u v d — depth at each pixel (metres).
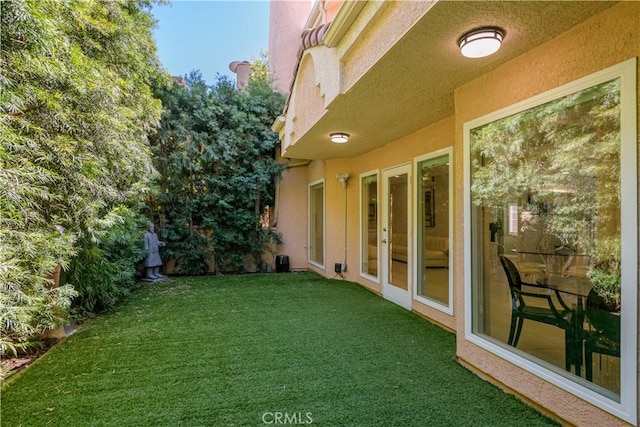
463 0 1.84
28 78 2.67
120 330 4.03
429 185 4.62
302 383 2.71
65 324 3.76
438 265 4.40
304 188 9.00
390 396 2.52
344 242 7.34
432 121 4.32
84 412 2.30
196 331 3.99
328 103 3.65
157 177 6.59
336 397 2.50
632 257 1.82
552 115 2.40
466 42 2.20
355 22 2.92
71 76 3.04
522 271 3.00
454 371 2.95
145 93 5.68
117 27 4.57
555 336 2.59
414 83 3.04
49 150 2.91
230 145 7.89
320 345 3.54
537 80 2.38
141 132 5.64
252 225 8.26
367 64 2.80
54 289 3.09
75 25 3.58
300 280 7.29
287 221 8.88
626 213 1.87
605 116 2.06
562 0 1.83
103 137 3.70
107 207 4.30
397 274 5.36
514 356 2.55
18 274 2.43
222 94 8.03
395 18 2.35
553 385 2.23
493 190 3.02
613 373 1.99
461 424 2.18
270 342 3.62
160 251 7.61
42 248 2.76
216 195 7.87
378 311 4.88
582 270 2.46
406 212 5.14
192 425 2.16
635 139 1.81
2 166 2.33
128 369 2.97
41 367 3.01
